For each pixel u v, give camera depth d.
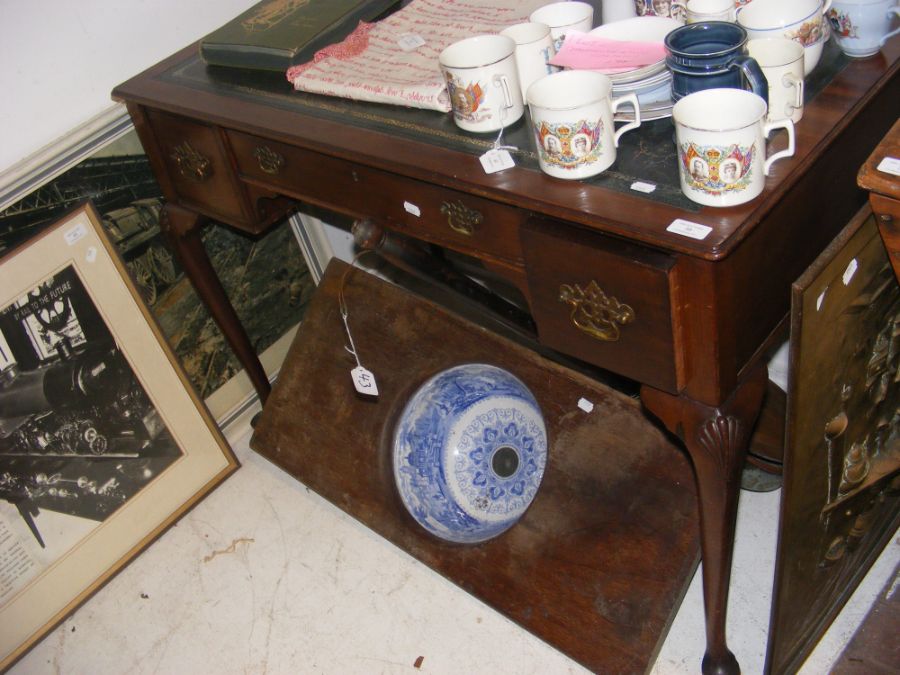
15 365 1.37
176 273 1.56
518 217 0.93
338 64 1.17
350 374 1.52
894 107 0.99
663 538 1.18
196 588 1.50
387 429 1.48
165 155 1.35
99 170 1.39
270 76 1.24
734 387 0.91
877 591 1.26
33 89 1.30
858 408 0.99
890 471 1.11
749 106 0.78
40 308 1.38
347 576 1.46
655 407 0.96
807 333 0.80
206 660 1.39
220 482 1.66
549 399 1.31
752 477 1.41
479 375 1.48
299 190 1.20
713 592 1.09
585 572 1.23
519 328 1.40
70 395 1.44
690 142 0.78
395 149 1.01
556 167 0.88
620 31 1.02
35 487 1.44
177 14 1.43
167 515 1.60
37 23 1.28
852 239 0.80
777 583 1.01
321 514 1.57
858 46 0.92
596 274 0.86
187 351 1.63
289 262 1.75
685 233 0.78
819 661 1.21
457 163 0.96
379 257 1.83
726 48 0.87
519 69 1.01
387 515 1.45
